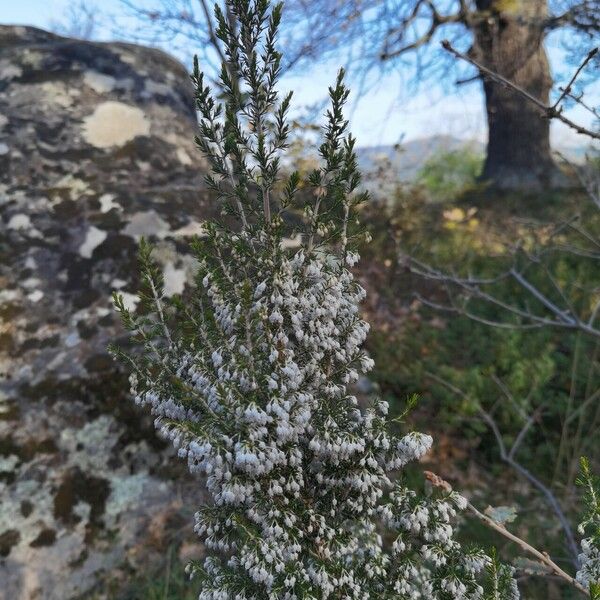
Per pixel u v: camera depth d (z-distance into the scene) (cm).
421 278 680
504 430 478
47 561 291
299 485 151
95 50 451
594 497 157
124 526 312
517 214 884
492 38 945
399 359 552
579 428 425
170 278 357
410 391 512
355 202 164
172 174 412
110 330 336
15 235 351
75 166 386
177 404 159
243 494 141
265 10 154
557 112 228
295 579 143
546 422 480
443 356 556
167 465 333
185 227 378
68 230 360
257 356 149
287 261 152
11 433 302
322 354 155
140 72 455
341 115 156
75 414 317
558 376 514
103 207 372
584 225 757
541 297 385
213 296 158
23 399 310
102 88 430
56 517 299
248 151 161
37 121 397
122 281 351
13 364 317
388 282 686
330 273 158
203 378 147
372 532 158
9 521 290
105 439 320
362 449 146
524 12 814
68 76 427
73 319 335
